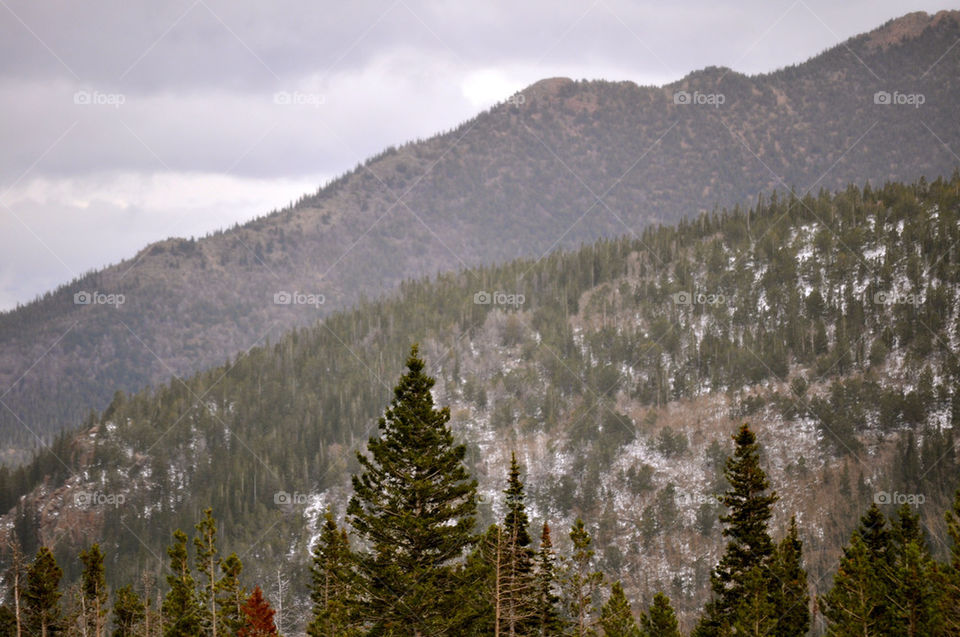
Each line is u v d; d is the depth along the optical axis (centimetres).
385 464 7981
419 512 8038
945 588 8119
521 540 8706
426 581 7806
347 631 8444
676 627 9944
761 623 9081
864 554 9356
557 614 9250
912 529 10281
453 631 7900
